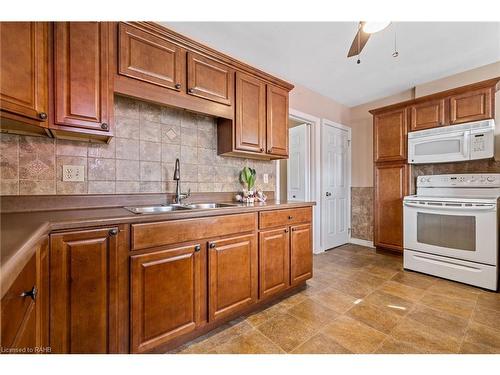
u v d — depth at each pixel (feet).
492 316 5.75
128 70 4.77
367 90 11.08
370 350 4.62
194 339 4.99
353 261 10.07
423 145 9.30
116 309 3.89
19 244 2.33
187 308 4.73
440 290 7.26
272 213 6.41
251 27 6.50
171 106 5.55
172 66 5.40
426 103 9.36
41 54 3.74
